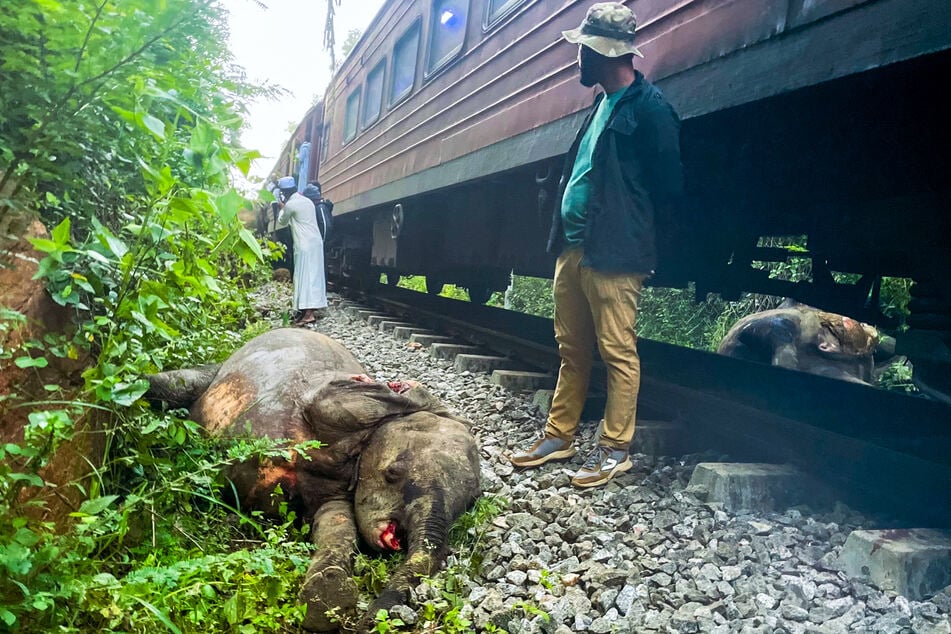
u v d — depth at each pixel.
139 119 1.91
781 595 2.58
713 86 3.72
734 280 6.26
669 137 3.60
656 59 4.25
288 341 3.79
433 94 8.23
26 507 2.03
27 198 2.14
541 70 5.55
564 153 5.05
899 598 2.49
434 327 8.88
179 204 2.08
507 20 6.30
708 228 5.64
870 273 5.48
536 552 2.96
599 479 3.72
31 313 2.23
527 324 8.79
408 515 2.83
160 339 3.23
